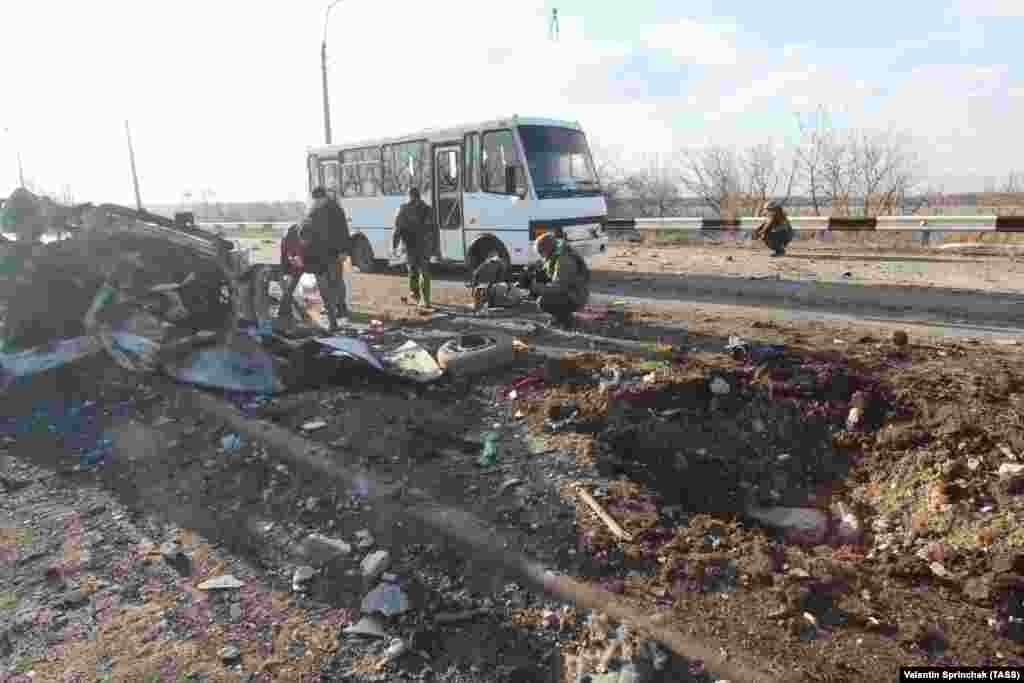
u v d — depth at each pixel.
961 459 5.09
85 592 3.94
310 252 8.63
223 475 5.21
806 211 24.95
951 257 14.96
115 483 5.23
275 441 5.54
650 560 4.02
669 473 5.50
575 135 12.60
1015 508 4.51
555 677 3.31
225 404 6.30
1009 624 3.58
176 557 4.25
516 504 4.60
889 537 4.79
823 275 12.57
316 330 8.36
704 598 3.71
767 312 9.39
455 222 12.98
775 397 6.21
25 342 7.14
